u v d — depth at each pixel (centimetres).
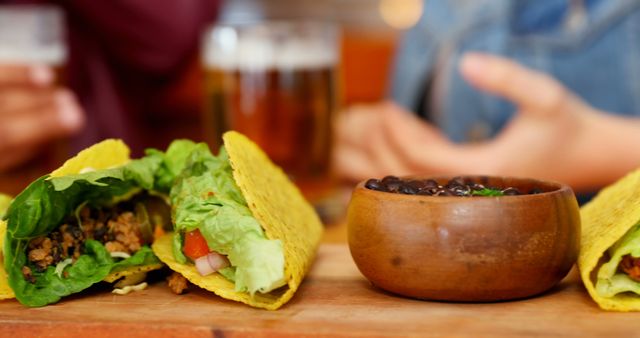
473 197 53
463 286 53
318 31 84
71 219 59
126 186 59
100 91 128
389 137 105
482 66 94
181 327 51
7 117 103
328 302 55
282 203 63
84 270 57
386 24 177
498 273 53
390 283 55
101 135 128
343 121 116
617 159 101
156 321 52
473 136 118
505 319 52
